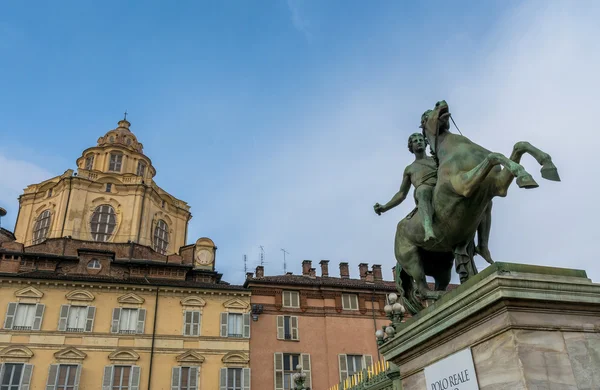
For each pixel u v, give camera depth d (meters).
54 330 35.00
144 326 37.06
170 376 36.09
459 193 5.27
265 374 38.59
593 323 4.43
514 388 4.03
